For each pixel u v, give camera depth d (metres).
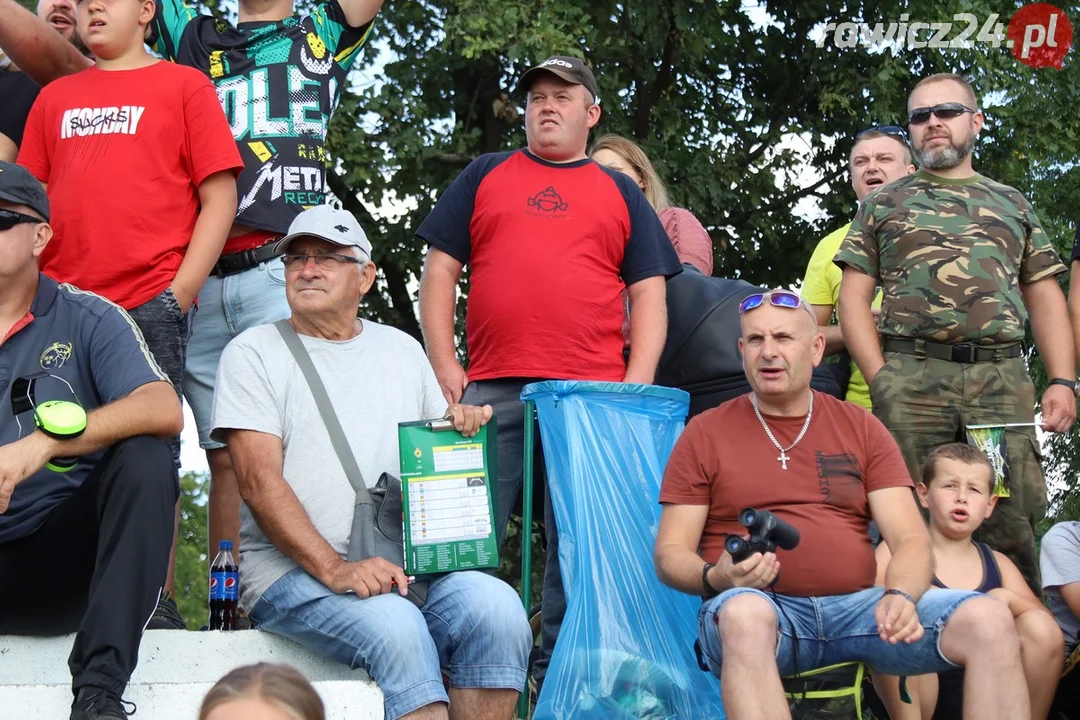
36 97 5.26
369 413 4.33
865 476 4.31
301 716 2.16
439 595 4.13
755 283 13.72
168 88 4.81
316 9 5.54
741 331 4.81
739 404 4.43
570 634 4.41
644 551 4.53
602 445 4.61
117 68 4.88
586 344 5.05
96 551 3.80
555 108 5.24
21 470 3.55
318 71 5.45
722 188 12.99
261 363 4.29
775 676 3.81
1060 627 4.97
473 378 5.15
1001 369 5.09
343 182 12.34
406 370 4.46
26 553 3.79
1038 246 5.34
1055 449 12.69
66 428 3.60
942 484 4.85
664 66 13.11
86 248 4.65
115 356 3.93
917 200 5.25
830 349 5.97
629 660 4.38
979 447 5.02
